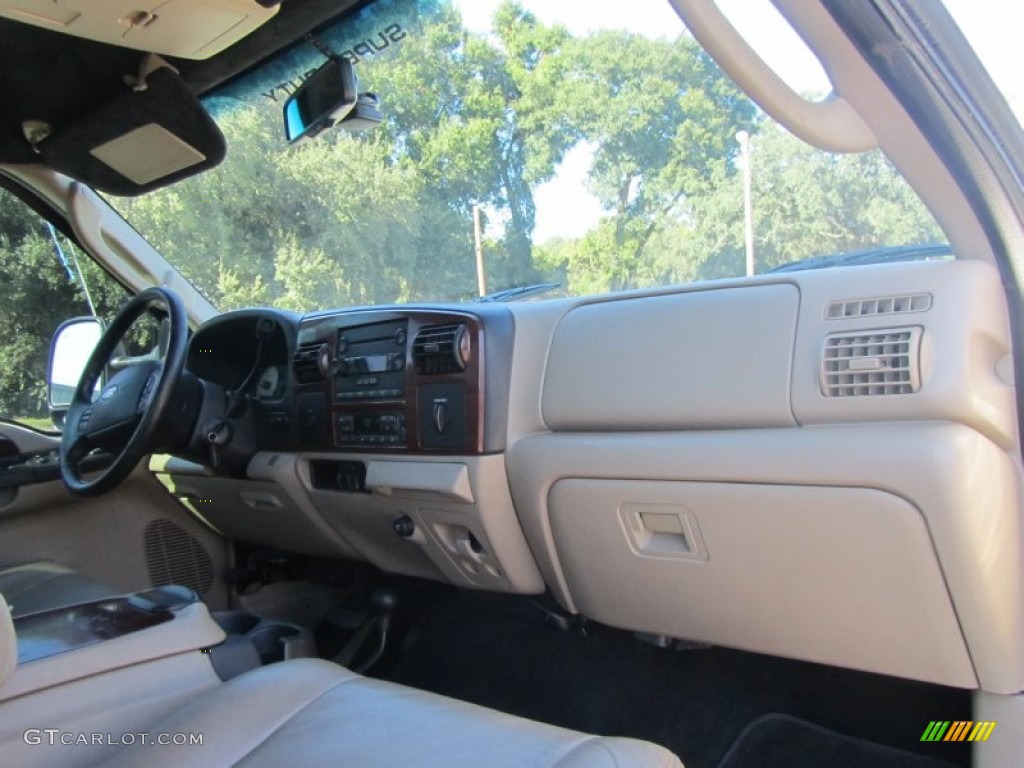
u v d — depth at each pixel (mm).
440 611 2248
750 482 1219
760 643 1367
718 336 1271
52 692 1056
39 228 2480
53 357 2463
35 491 2160
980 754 1208
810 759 1488
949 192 1025
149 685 1149
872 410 1113
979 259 1084
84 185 2416
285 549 2312
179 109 2041
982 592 1093
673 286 1375
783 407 1190
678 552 1354
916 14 845
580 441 1425
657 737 1655
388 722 1028
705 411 1271
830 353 1146
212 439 1991
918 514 1080
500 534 1604
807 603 1249
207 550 2471
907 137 970
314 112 1939
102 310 2613
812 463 1147
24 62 1957
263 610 2480
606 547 1448
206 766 983
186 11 1499
